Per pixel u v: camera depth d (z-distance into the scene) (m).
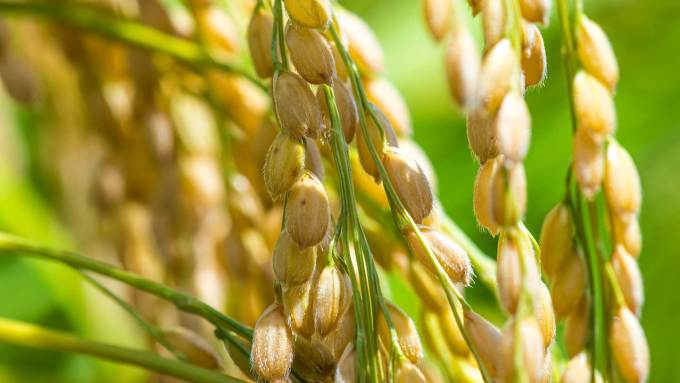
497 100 0.25
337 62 0.27
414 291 0.29
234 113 0.32
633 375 0.27
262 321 0.26
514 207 0.25
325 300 0.25
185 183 0.32
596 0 0.41
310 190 0.25
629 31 0.41
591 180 0.26
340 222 0.26
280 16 0.26
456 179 0.41
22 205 0.39
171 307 0.33
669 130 0.40
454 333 0.28
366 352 0.26
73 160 0.36
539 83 0.26
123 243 0.33
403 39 0.42
